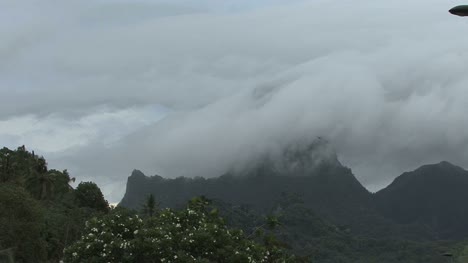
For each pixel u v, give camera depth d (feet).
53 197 353.51
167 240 118.01
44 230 255.70
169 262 115.65
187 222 133.69
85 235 124.88
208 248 122.62
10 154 350.64
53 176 332.60
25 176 324.60
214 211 144.56
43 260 204.64
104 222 125.90
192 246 121.80
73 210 328.70
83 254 119.65
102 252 117.91
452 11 37.91
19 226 192.34
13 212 195.42
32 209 200.64
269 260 160.25
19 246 192.44
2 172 311.06
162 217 134.82
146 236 119.75
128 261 116.06
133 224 125.90
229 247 123.65
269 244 167.63
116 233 124.57
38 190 325.42
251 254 129.49
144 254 116.67
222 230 128.67
